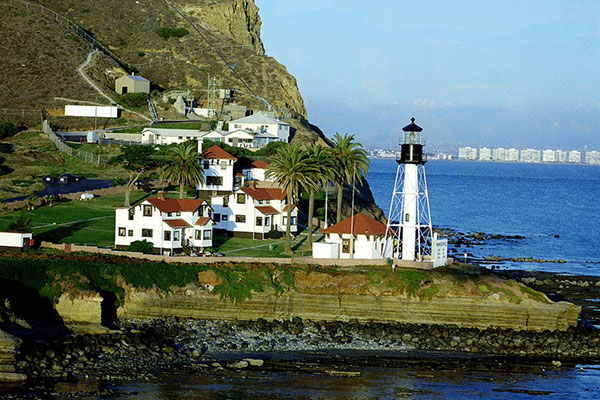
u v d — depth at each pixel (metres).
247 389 93.88
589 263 195.62
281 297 125.62
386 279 126.81
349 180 157.12
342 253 143.50
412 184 141.38
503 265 184.62
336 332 118.94
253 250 146.75
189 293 123.69
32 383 91.94
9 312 106.25
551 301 126.06
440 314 125.31
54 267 117.06
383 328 120.44
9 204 160.50
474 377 102.19
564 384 100.69
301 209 185.25
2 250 130.12
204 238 144.25
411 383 98.62
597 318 132.62
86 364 99.19
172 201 145.00
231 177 182.00
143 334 111.81
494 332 120.44
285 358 106.56
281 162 147.62
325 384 96.88
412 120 143.25
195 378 96.94
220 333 116.06
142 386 93.19
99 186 187.62
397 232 152.12
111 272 121.44
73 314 113.62
